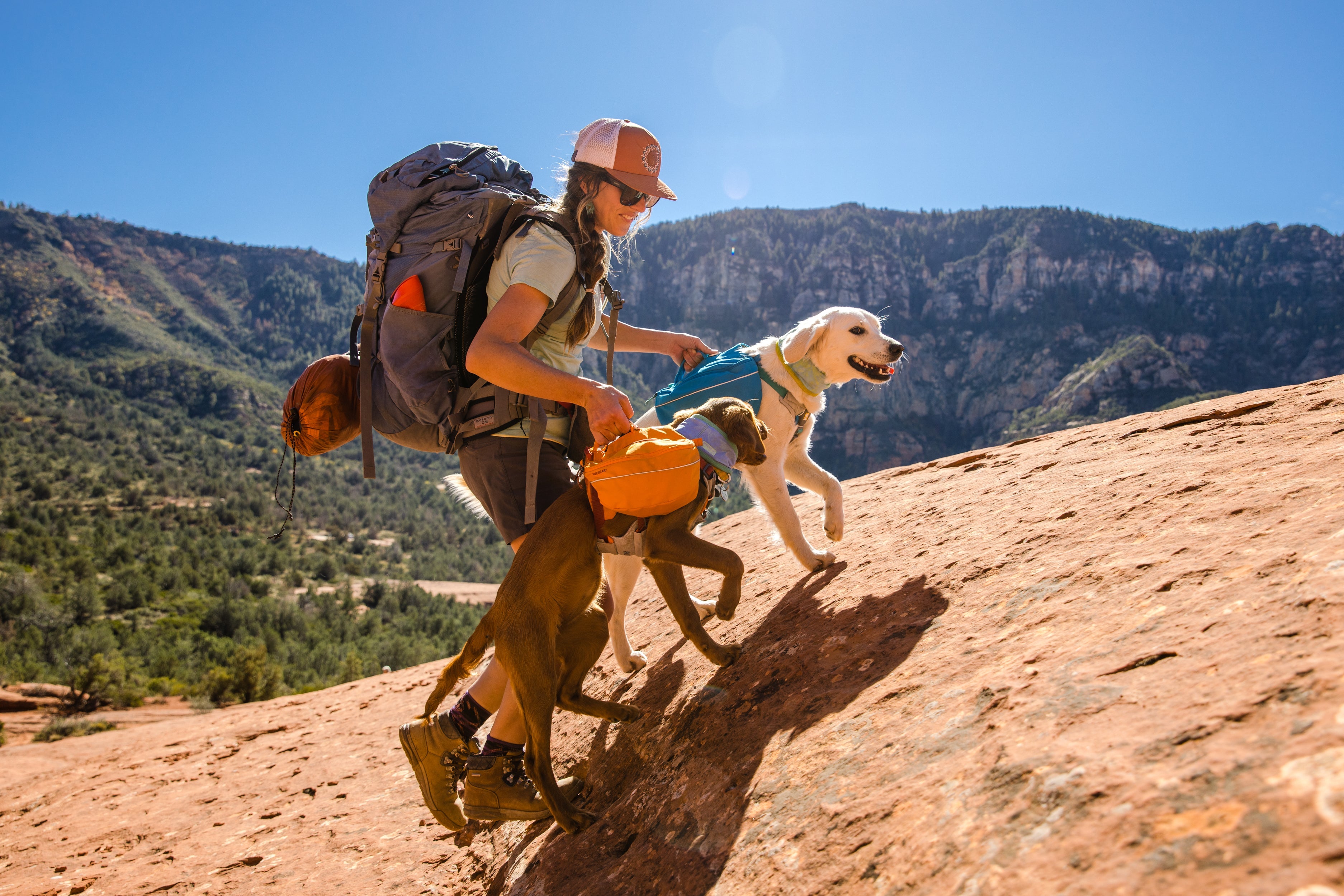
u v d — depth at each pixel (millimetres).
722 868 2242
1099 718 1817
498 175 3424
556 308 3168
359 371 3516
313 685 72875
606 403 2789
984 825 1688
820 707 2717
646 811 2852
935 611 3023
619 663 4262
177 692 60375
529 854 3125
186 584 113062
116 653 73625
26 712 47750
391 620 106188
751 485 4367
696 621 3299
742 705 3055
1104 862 1409
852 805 2078
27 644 74938
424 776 3174
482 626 2980
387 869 3744
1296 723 1479
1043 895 1421
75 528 138625
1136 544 2766
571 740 3938
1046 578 2812
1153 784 1513
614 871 2629
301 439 3666
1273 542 2303
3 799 6695
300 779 5270
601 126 3217
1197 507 2861
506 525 3277
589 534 2945
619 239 3523
